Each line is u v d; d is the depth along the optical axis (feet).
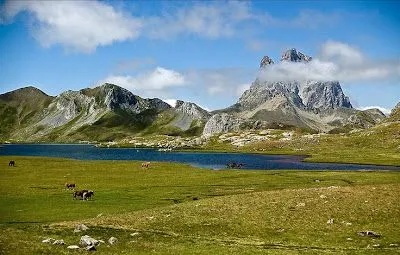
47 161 513.86
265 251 126.93
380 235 151.12
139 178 357.20
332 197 204.33
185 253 120.88
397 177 351.67
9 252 108.37
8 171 391.24
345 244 140.15
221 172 416.67
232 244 136.36
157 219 174.50
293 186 305.32
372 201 196.24
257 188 295.48
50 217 195.21
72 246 118.83
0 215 197.06
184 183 325.01
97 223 167.32
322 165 590.14
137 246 126.21
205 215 180.14
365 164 599.57
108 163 509.35
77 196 253.44
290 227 162.30
